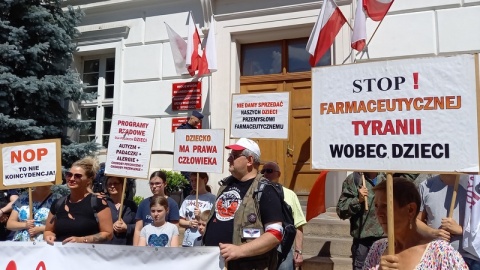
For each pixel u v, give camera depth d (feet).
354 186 13.21
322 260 17.46
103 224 11.54
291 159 24.40
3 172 12.51
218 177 24.79
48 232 11.62
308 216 16.20
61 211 11.60
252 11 25.21
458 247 9.53
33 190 14.02
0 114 22.94
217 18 26.08
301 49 25.13
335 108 7.68
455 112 6.81
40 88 24.31
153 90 27.22
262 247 8.59
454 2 20.99
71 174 11.50
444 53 20.94
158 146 26.61
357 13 21.24
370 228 12.78
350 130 7.53
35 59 24.79
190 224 14.53
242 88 26.12
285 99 15.94
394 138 7.19
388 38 21.99
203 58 25.22
